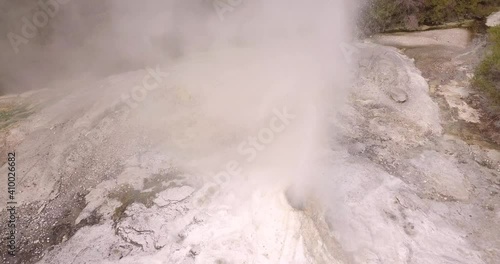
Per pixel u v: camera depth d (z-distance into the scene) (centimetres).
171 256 480
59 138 649
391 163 637
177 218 525
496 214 550
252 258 473
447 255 493
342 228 520
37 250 507
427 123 720
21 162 612
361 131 704
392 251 495
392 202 560
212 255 477
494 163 636
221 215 525
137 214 535
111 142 648
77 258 487
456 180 604
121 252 490
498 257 491
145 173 601
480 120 726
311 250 477
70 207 559
